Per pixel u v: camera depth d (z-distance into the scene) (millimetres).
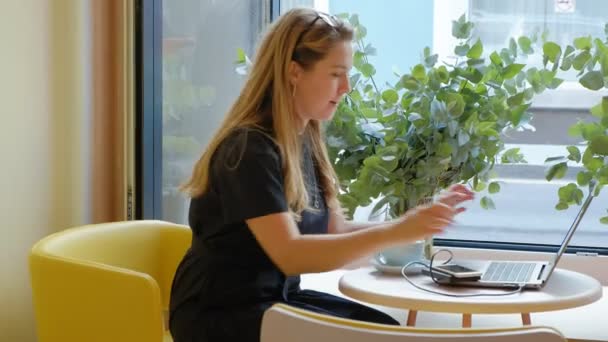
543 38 2574
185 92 2967
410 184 2455
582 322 2650
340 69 1925
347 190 2521
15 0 2346
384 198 2465
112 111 2854
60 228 2586
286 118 1879
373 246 1779
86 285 1888
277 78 1896
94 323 1892
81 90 2672
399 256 2398
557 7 2953
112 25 2836
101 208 2807
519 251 3000
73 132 2639
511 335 1311
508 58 2527
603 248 2990
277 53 1908
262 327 1416
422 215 1785
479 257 3018
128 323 1854
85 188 2713
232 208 1807
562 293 2143
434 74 2492
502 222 3047
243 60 2762
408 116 2510
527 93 2500
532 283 2189
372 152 2541
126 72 2668
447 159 2400
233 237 1864
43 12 2473
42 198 2498
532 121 2949
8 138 2340
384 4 3057
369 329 1341
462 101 2393
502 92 2500
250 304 1868
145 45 2680
